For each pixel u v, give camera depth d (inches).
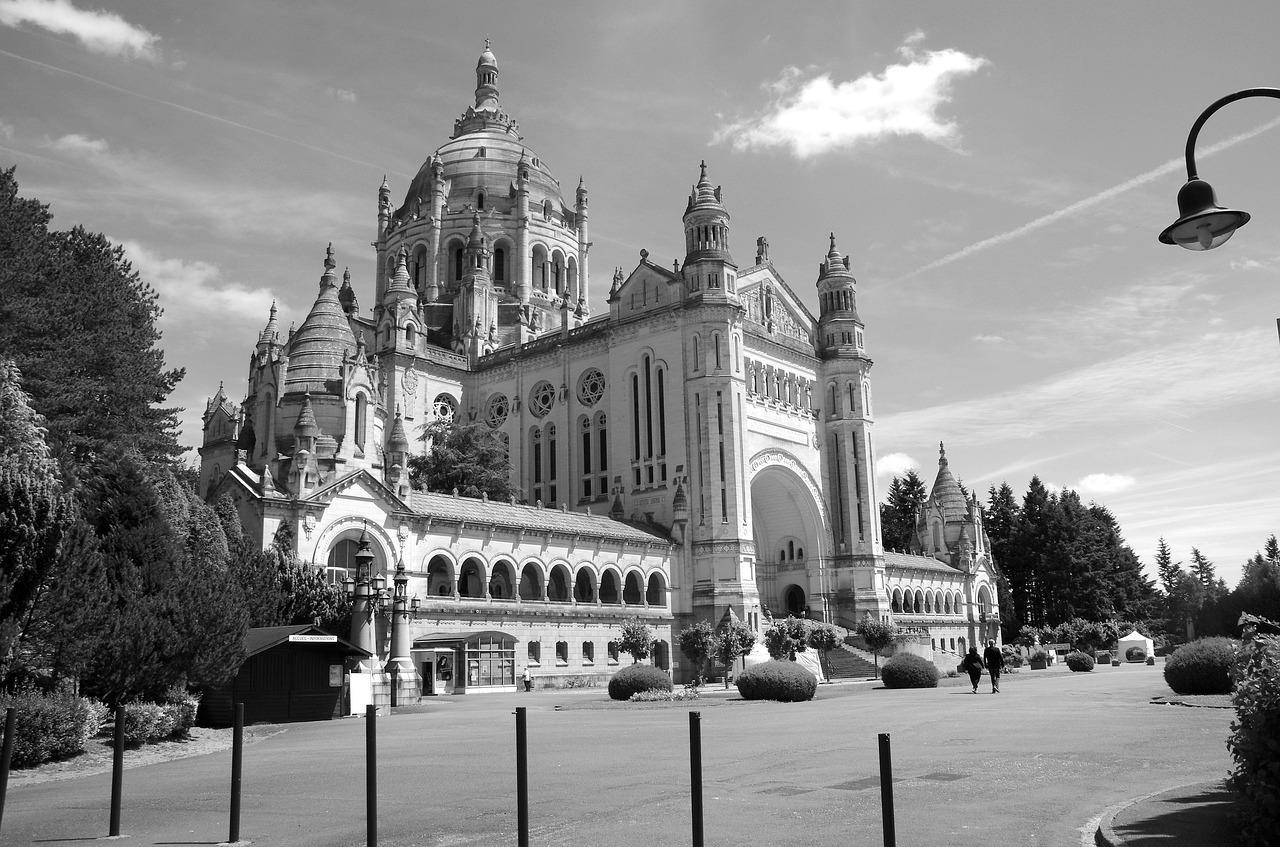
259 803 765.9
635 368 3516.2
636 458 3462.1
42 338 1913.1
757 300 3725.4
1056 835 571.8
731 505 3262.8
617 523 3208.7
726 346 3353.8
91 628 1217.4
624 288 3607.3
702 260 3405.5
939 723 1245.1
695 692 2018.9
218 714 1565.0
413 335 3777.1
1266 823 495.2
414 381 3740.2
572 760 964.0
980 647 4714.6
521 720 518.3
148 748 1237.7
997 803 669.3
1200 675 1568.7
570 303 4557.1
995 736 1074.1
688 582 3260.3
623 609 3034.0
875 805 668.1
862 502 3863.2
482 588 2780.5
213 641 1389.0
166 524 1462.8
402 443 2711.6
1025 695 1774.1
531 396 3821.4
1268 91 534.6
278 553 2137.1
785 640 2728.8
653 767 890.7
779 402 3703.3
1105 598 5812.0
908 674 2194.9
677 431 3356.3
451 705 2001.7
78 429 1999.3
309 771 951.6
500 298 4313.5
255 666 1606.8
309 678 1667.1
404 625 2105.1
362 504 2459.4
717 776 824.3
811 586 3782.0
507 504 3006.9
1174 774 780.6
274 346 3115.2
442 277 4379.9
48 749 1081.4
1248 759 516.7
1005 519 6304.1
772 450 3614.7
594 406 3627.0
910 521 6378.0
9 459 1211.2
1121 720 1230.3
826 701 1796.3
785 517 3887.8
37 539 1171.3
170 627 1311.5
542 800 728.3
